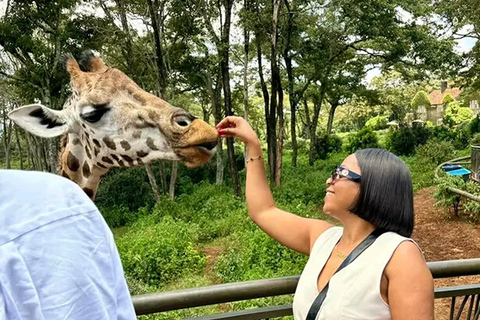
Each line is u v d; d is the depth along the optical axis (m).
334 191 1.59
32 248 0.60
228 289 1.75
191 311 6.00
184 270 8.86
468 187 10.20
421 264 1.44
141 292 7.83
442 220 10.04
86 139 2.47
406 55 19.36
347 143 30.05
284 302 6.04
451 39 19.31
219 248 10.48
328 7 17.34
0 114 23.31
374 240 1.54
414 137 25.27
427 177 14.76
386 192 1.52
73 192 0.68
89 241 0.65
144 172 19.91
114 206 17.95
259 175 2.07
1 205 0.62
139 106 2.36
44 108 2.38
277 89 17.69
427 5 17.28
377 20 17.55
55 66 15.66
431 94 54.66
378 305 1.44
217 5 17.16
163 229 11.50
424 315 1.38
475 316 2.26
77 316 0.61
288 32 18.27
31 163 24.97
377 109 49.06
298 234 1.90
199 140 2.22
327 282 1.58
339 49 19.84
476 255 7.93
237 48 19.70
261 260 8.41
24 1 15.06
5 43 15.36
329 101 29.44
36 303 0.58
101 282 0.65
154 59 17.47
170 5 16.56
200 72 20.77
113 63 18.83
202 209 14.63
